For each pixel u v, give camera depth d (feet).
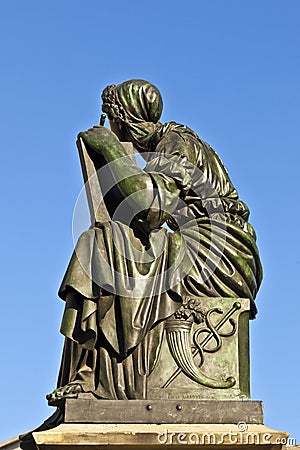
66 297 24.22
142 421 22.82
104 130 25.70
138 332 23.48
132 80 26.96
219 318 24.32
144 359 23.61
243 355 24.25
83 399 22.94
